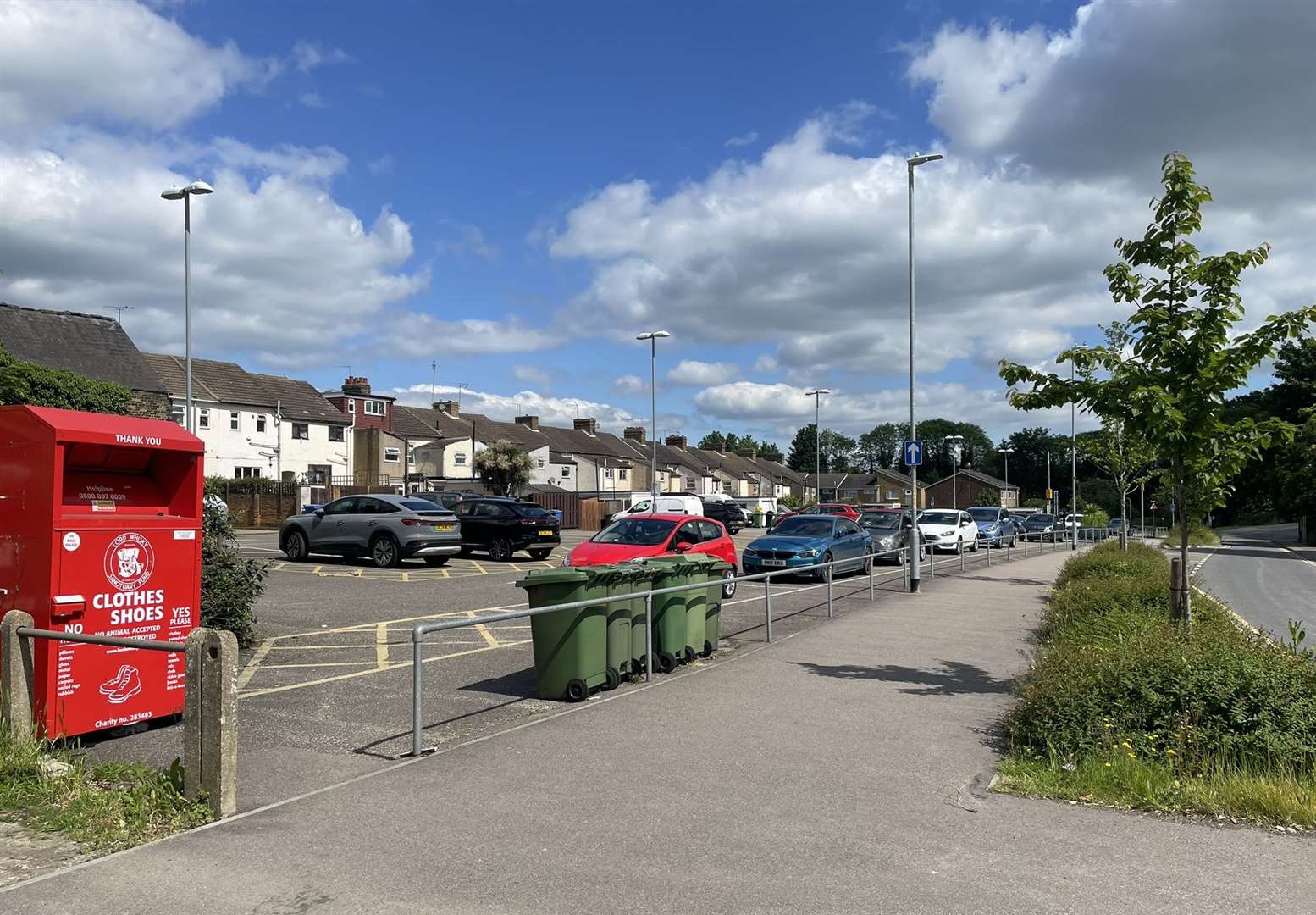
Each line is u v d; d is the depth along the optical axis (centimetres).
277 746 636
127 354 3731
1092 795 532
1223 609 1120
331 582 1695
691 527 1482
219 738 485
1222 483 815
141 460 693
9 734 560
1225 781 533
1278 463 5109
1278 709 584
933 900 396
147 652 655
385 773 565
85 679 616
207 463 4641
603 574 804
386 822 480
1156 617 1016
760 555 1958
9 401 1659
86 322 3712
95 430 630
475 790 533
